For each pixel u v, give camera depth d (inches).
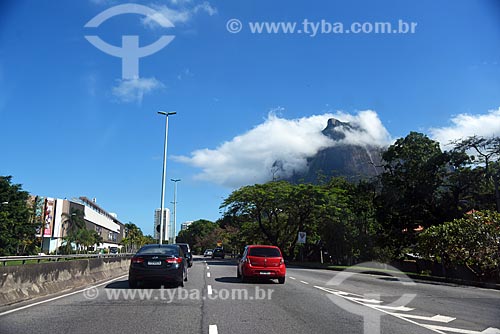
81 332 308.5
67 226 3516.2
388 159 1504.7
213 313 391.9
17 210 2608.3
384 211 1476.4
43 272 525.7
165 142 1723.7
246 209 2089.1
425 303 497.4
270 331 318.3
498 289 757.9
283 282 718.5
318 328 331.6
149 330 316.5
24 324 334.6
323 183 2295.8
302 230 1991.9
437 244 917.8
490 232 840.3
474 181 1314.0
